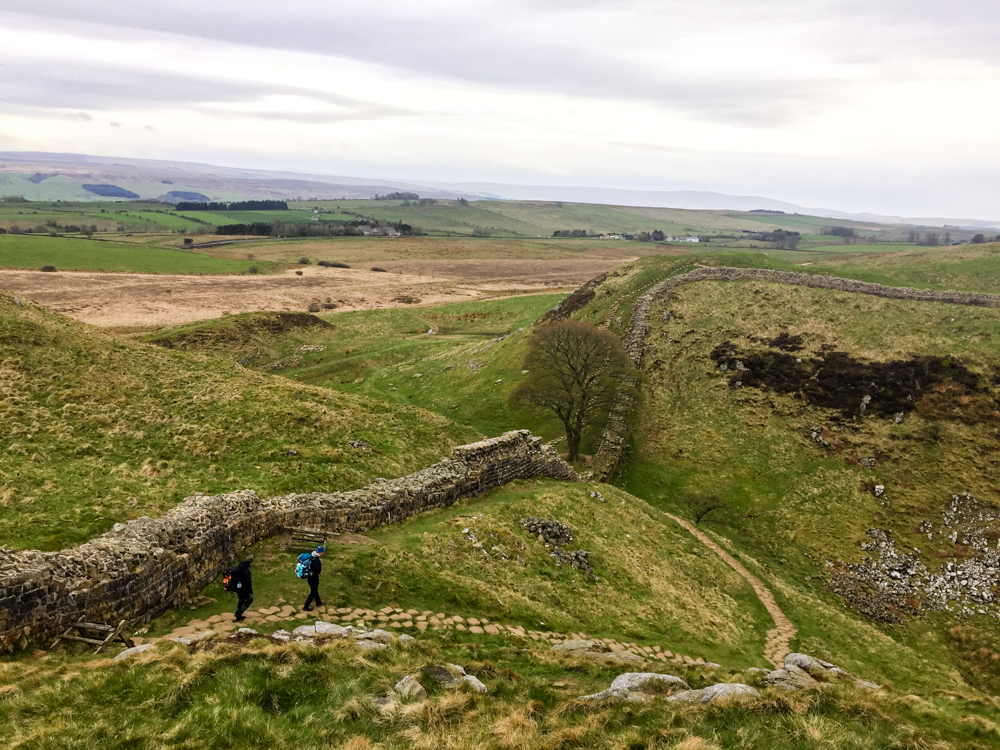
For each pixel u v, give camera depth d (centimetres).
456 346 8356
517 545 2531
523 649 1673
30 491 1978
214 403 3316
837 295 6431
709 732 1145
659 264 7856
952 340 5434
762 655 2392
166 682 1130
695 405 5594
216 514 1916
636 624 2234
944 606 3697
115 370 3350
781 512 4494
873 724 1224
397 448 3369
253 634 1424
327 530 2217
